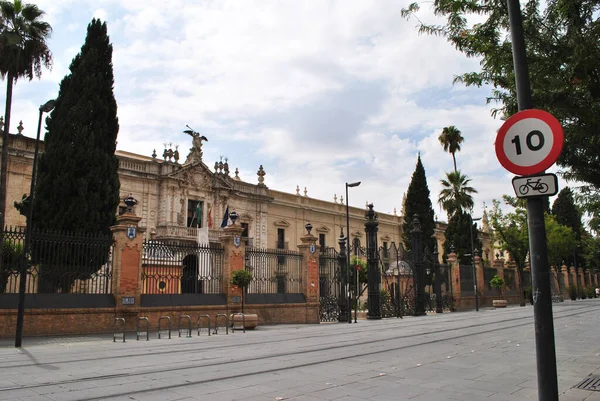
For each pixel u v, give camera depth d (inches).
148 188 1596.9
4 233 622.8
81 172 993.5
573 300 2364.7
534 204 203.5
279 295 922.1
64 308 636.7
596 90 306.3
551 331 193.9
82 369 364.5
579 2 294.0
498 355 452.4
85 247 706.2
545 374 191.5
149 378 327.9
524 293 2055.9
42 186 967.6
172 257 847.7
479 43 344.8
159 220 1605.6
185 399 266.7
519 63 218.2
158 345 534.0
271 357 433.1
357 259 1382.9
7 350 486.6
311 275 969.5
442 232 2906.0
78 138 997.8
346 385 308.8
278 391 289.1
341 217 2375.7
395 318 1125.1
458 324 876.0
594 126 309.3
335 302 1053.8
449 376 343.3
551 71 312.7
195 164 1716.3
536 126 202.7
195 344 544.1
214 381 318.7
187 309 767.7
